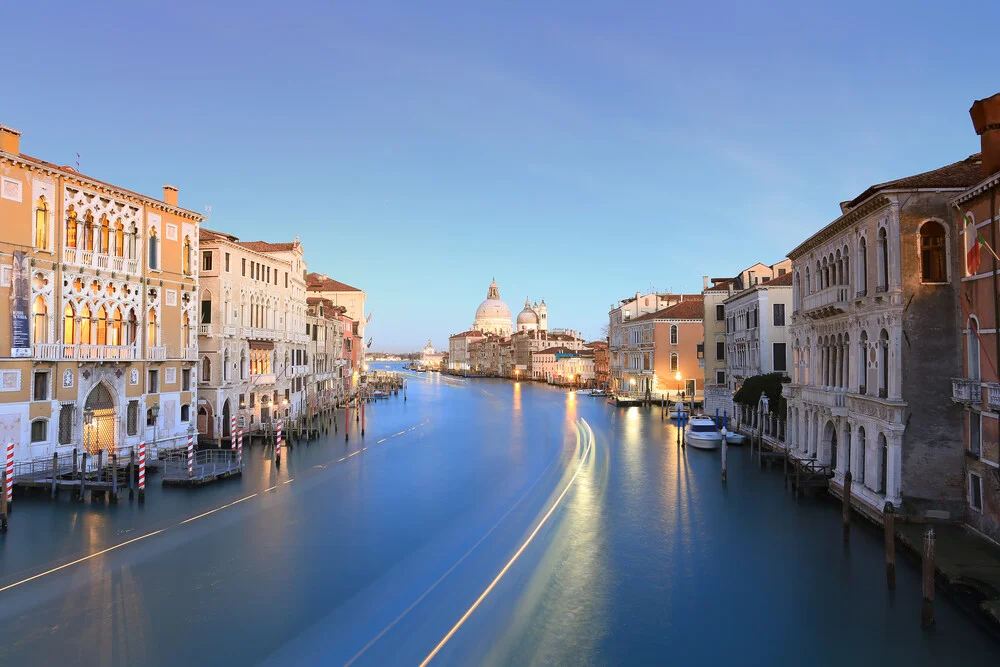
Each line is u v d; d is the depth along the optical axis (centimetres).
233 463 3497
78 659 1400
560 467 3719
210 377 4200
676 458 4028
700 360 7700
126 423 3416
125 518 2488
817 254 3031
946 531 2097
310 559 2036
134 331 3491
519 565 1992
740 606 1700
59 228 3031
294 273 5612
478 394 11344
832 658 1429
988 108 2058
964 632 1548
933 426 2195
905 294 2212
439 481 3281
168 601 1706
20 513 2539
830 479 2873
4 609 1655
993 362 1962
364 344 11125
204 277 4212
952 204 2161
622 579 1884
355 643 1473
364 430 5422
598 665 1388
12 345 2784
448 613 1639
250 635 1512
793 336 3434
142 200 3519
